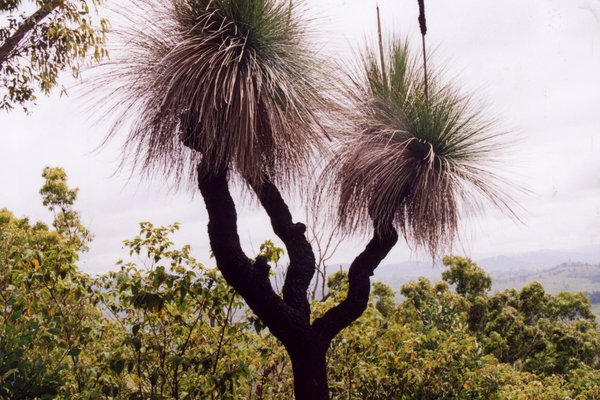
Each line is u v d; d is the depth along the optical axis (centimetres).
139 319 370
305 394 303
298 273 314
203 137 281
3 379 281
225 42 288
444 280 2184
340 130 332
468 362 498
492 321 2114
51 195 1495
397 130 330
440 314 608
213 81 273
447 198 326
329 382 429
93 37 538
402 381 464
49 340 316
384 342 461
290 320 301
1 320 343
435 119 337
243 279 296
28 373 290
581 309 2153
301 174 311
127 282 343
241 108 263
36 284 358
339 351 447
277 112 286
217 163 280
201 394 366
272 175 314
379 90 361
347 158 333
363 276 329
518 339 2031
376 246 335
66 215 1508
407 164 330
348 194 338
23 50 554
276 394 418
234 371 354
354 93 351
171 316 372
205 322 384
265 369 418
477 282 2170
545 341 2003
